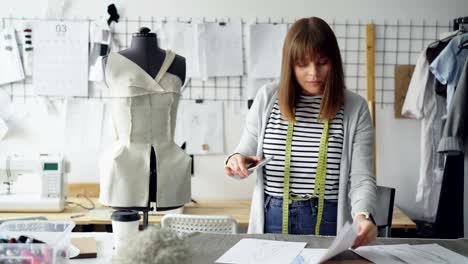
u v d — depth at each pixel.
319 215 1.91
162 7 3.35
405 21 3.37
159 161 2.45
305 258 1.50
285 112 1.90
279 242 1.65
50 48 3.33
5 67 3.32
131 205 2.42
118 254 1.27
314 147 1.90
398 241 1.70
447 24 3.38
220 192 3.44
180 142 3.39
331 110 1.88
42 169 2.89
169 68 2.49
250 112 2.05
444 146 2.89
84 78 3.34
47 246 1.37
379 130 3.42
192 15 3.36
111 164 2.42
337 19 3.36
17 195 2.97
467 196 2.97
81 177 3.39
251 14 3.36
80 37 3.33
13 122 3.35
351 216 1.86
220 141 3.40
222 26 3.35
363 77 3.39
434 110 3.20
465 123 2.89
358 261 1.47
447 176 2.90
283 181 1.92
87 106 3.37
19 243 1.39
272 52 3.36
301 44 1.81
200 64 3.36
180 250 1.29
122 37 3.35
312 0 3.36
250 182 3.43
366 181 1.84
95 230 3.06
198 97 3.40
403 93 3.39
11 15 3.31
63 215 2.86
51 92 3.35
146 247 1.25
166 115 2.48
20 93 3.35
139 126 2.44
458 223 2.91
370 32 3.33
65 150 3.38
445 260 1.49
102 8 3.33
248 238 1.69
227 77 3.39
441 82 3.02
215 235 1.71
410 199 3.43
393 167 3.42
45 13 3.31
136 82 2.41
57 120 3.37
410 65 3.39
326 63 1.85
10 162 2.87
